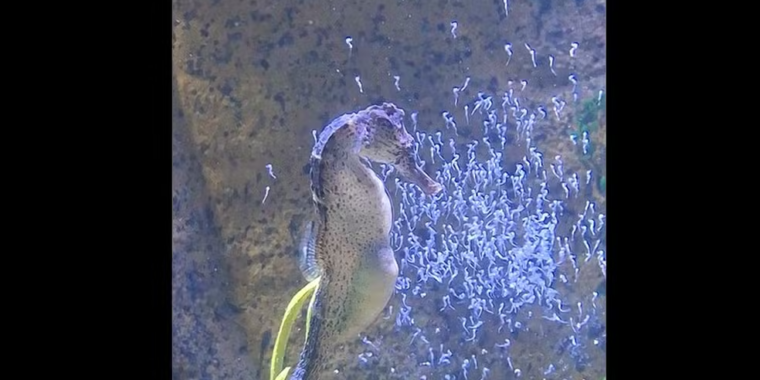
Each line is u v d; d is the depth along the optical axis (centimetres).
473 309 70
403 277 70
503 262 70
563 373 70
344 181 57
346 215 57
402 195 70
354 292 58
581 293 70
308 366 58
